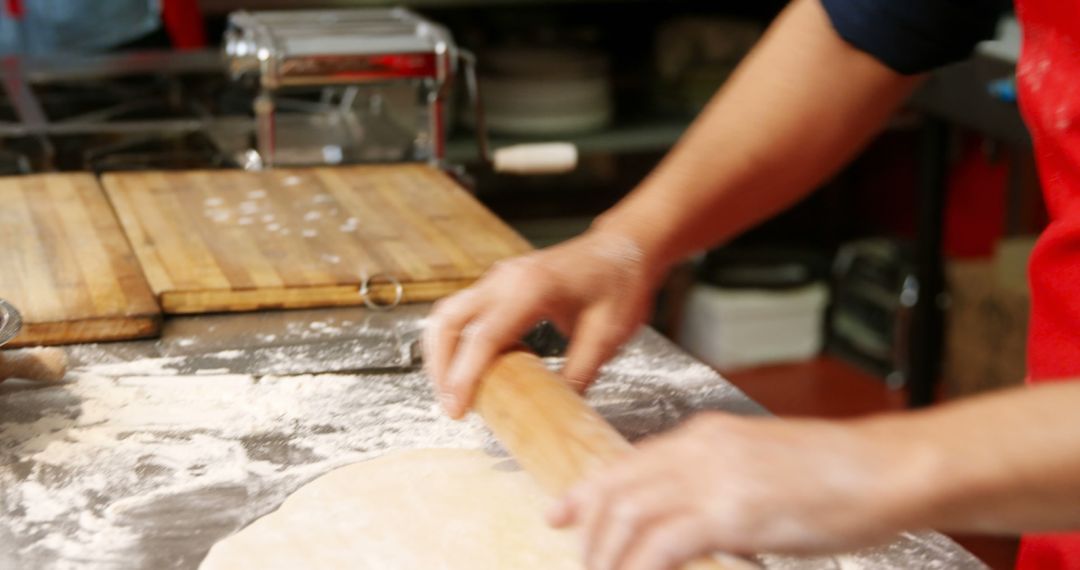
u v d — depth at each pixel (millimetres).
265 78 1475
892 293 2998
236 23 1640
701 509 533
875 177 3445
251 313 1163
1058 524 538
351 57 1487
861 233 3502
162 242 1267
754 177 959
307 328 1133
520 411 808
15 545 793
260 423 960
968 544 2414
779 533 527
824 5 950
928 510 521
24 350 993
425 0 2953
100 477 876
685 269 3166
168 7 2441
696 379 1035
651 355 1081
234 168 1599
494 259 1234
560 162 1452
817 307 3156
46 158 1650
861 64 952
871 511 521
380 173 1519
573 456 738
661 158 3328
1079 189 847
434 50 1517
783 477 530
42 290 1139
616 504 554
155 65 2160
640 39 3469
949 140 2299
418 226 1328
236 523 825
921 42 936
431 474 885
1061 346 864
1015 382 2559
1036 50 874
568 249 921
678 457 553
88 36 2451
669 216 943
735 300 3086
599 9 3426
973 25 948
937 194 2322
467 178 1578
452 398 875
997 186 3137
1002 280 2572
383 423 965
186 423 956
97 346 1088
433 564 778
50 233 1285
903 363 2977
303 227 1318
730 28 3090
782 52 974
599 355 901
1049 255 865
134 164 1631
